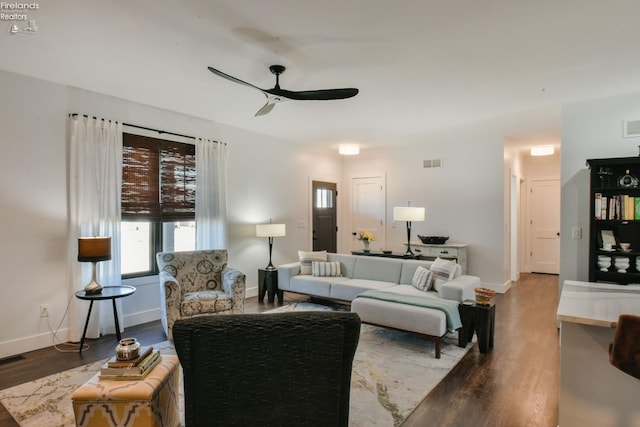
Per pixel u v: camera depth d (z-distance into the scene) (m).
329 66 3.14
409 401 2.50
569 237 4.14
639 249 3.78
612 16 2.32
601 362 1.92
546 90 3.73
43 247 3.51
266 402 1.64
